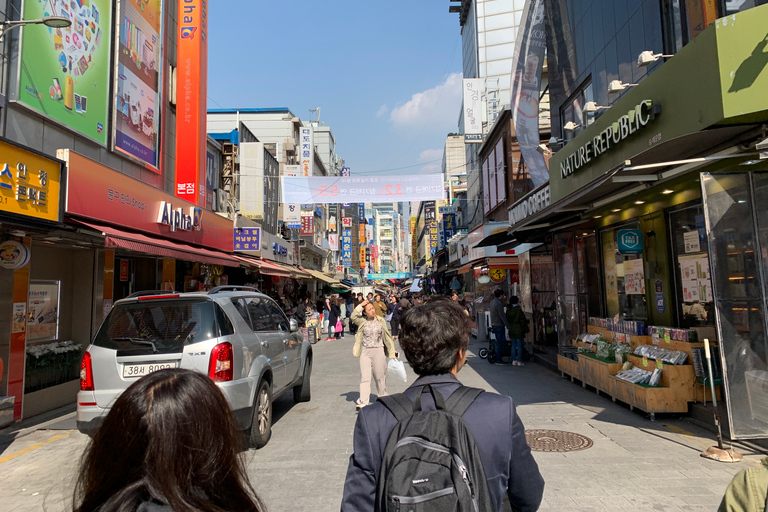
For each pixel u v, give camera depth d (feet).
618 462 15.81
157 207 35.91
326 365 41.47
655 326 24.40
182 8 44.16
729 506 4.99
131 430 3.92
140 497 3.77
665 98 18.74
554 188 32.58
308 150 123.03
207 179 54.39
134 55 36.17
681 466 15.31
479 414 5.33
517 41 50.93
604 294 32.42
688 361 20.68
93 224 27.43
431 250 157.38
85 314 30.09
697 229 22.33
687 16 22.20
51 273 28.37
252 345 19.07
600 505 12.66
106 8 31.89
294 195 45.73
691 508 12.35
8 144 20.81
